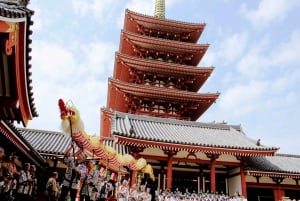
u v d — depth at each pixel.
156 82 38.28
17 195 13.33
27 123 10.55
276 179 28.31
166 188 26.08
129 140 23.45
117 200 16.31
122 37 38.69
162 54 40.66
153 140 23.88
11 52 7.46
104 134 38.41
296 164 31.09
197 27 42.16
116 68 37.81
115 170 19.84
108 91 35.66
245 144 27.58
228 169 29.05
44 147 21.94
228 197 24.50
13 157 12.93
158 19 41.00
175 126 32.28
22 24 7.11
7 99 9.25
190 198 23.47
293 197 29.34
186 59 41.00
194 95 34.56
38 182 20.45
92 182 11.85
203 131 31.95
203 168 28.38
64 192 9.06
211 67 37.06
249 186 27.95
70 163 9.23
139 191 20.50
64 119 7.88
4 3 7.36
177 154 26.28
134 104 34.59
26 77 8.64
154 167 27.27
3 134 12.12
